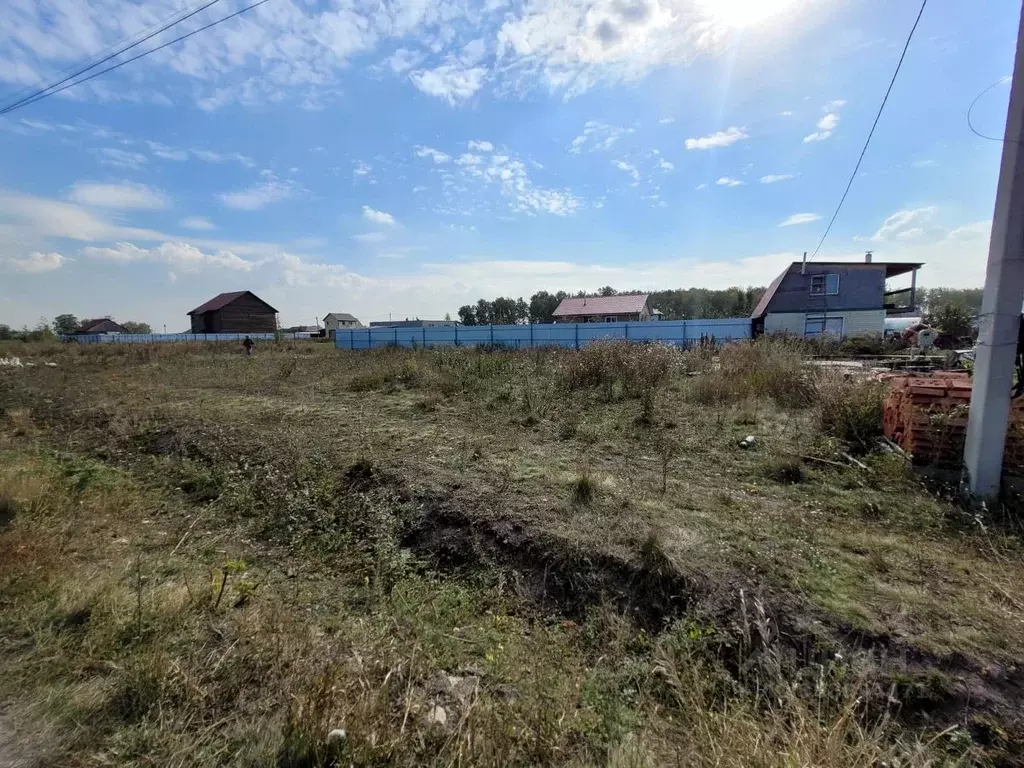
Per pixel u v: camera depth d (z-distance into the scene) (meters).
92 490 4.83
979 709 1.90
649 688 2.26
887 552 3.01
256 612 2.72
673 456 5.26
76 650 2.32
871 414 5.26
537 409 7.73
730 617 2.50
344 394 10.43
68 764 1.72
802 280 23.86
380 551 3.62
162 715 1.93
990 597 2.53
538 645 2.62
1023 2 3.30
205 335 53.81
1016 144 3.39
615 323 24.16
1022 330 3.54
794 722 1.84
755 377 8.23
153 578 3.13
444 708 2.09
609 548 3.13
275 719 1.90
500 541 3.45
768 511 3.72
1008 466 3.81
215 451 5.98
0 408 9.38
